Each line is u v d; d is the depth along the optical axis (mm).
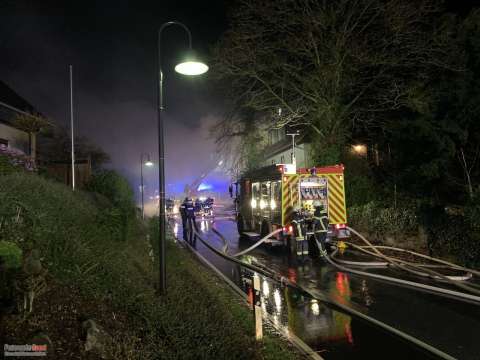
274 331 5258
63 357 3303
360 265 9594
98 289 4918
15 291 3799
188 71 6465
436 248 9836
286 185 11828
